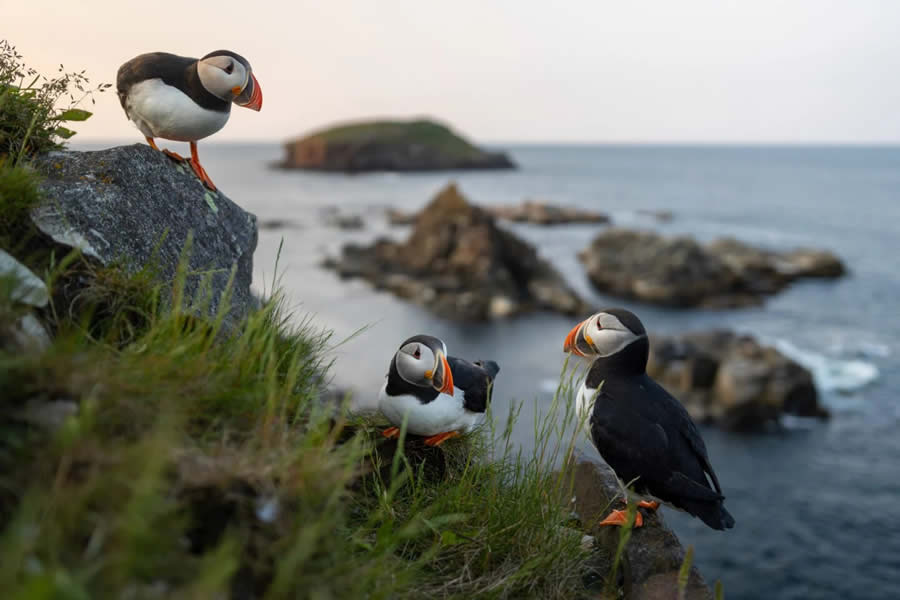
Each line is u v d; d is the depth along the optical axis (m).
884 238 63.47
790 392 21.50
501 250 38.47
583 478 4.03
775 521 16.81
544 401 22.38
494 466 3.54
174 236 3.53
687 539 16.22
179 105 3.38
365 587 2.31
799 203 98.38
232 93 3.42
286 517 2.12
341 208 82.56
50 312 2.61
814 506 17.34
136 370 2.22
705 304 35.84
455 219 39.69
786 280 41.19
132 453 1.85
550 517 3.27
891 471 18.80
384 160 156.00
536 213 69.19
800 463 19.31
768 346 23.45
